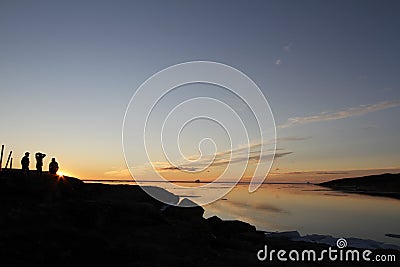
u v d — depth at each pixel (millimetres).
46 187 24297
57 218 18922
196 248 19484
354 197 91125
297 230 36531
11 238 14930
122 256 15359
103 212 21172
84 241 16156
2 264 12516
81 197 26812
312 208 59531
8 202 20641
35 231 16188
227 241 22562
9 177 24391
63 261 13742
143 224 22547
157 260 15758
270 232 33875
